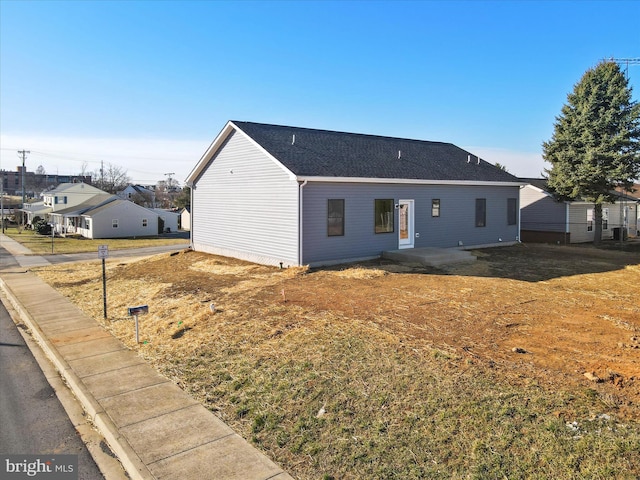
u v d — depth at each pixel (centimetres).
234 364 756
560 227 2572
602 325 889
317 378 668
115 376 755
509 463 448
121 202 4975
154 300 1288
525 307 1028
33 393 725
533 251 2116
